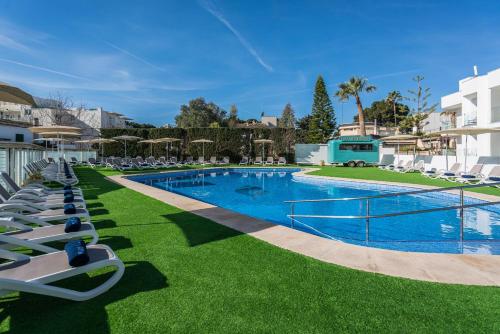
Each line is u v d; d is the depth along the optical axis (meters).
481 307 2.55
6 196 5.73
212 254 3.93
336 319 2.39
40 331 2.27
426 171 16.67
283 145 30.38
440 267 3.45
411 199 10.93
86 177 14.97
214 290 2.91
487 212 8.44
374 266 3.50
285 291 2.88
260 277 3.21
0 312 2.55
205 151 29.72
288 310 2.54
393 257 3.80
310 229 7.09
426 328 2.26
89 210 6.78
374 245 5.17
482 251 4.68
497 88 18.45
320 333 2.21
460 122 22.98
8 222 3.80
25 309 2.59
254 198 11.84
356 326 2.29
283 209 9.71
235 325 2.32
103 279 3.19
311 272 3.33
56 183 12.58
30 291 2.43
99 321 2.39
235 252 4.00
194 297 2.78
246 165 27.16
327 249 4.12
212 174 21.58
